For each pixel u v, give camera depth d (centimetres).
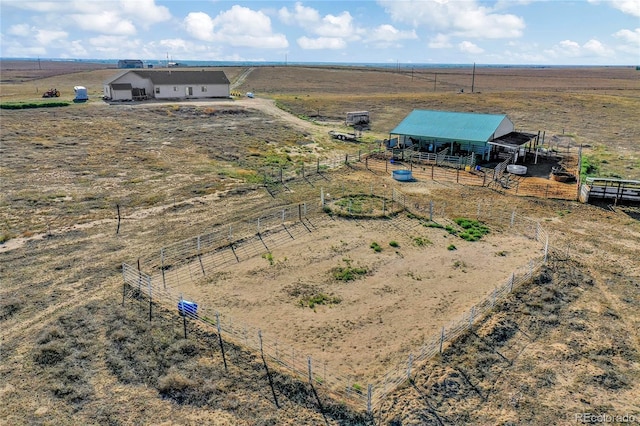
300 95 10888
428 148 5719
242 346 1998
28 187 3978
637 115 8300
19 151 4919
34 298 2372
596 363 1961
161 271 2705
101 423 1595
